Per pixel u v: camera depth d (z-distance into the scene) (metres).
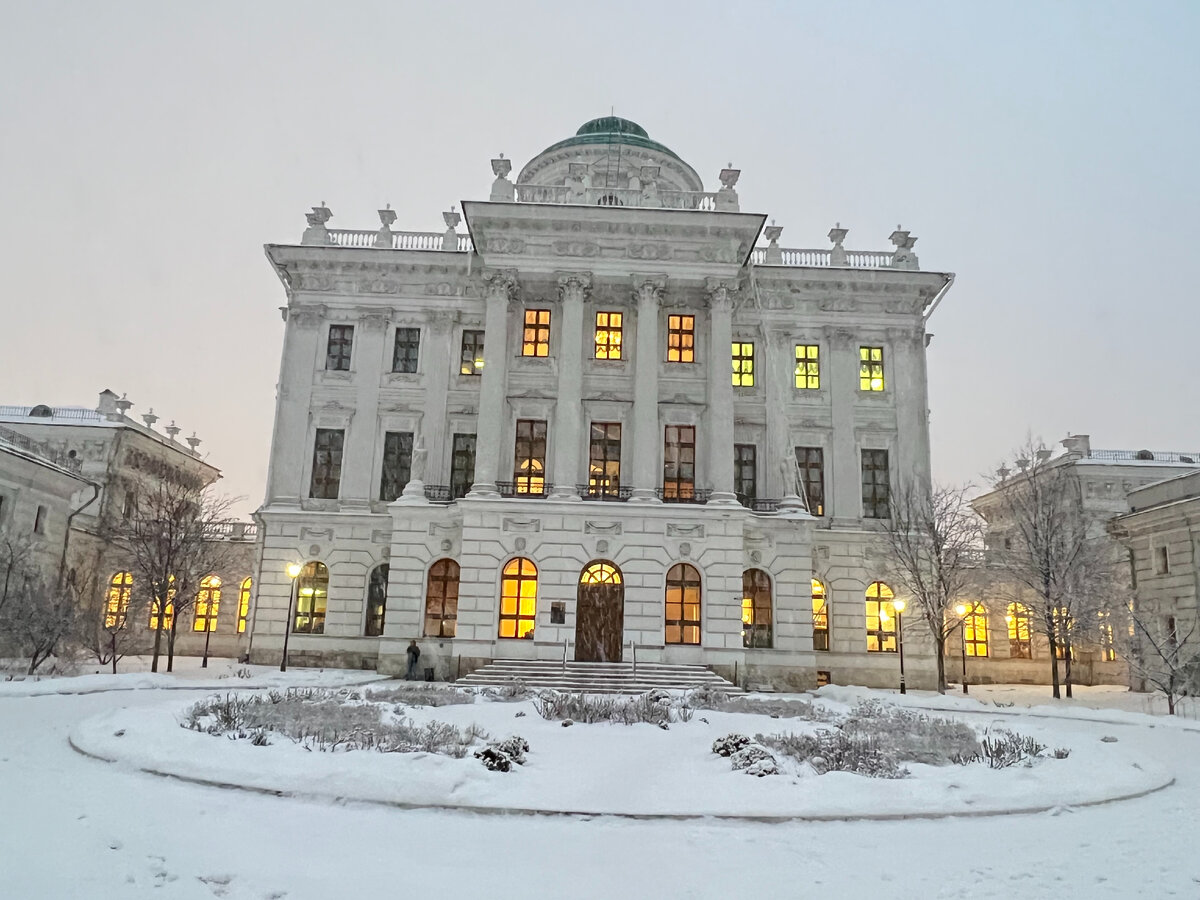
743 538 36.22
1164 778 14.63
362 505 39.97
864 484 41.12
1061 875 9.00
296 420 40.94
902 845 9.98
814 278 42.00
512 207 38.12
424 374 41.38
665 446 39.22
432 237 42.97
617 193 41.38
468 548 34.91
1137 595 40.91
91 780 12.02
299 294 42.12
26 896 7.38
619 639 34.62
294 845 9.20
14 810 10.19
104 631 42.88
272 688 28.34
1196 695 34.69
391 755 12.95
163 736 14.17
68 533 42.53
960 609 43.97
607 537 35.09
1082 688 43.47
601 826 10.46
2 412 54.19
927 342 42.84
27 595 32.38
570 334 38.03
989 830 10.83
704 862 9.09
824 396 41.59
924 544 37.59
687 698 26.20
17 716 19.67
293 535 39.75
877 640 39.31
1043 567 36.56
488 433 36.91
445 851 9.19
